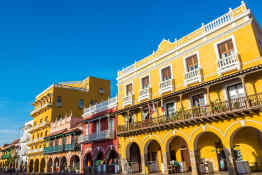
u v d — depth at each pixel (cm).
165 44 2561
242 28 1903
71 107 5166
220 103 1794
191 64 2250
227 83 1886
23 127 6569
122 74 3075
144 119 2577
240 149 1905
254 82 1733
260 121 1592
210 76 2033
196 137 1958
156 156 2614
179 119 2050
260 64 1570
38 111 5444
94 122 3344
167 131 2203
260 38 1969
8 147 7125
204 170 1977
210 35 2131
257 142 1808
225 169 2002
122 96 2975
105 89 5875
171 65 2423
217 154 2073
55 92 5059
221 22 2081
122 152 2695
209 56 2088
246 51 1833
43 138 4544
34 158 5094
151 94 2566
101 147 3047
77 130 3591
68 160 3706
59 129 4422
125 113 2836
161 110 2202
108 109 3159
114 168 2853
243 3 1950
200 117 1855
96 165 3117
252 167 1800
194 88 1930
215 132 1833
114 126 2931
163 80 2498
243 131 1908
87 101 5444
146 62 2745
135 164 2650
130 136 2630
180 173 2089
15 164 6250
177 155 2436
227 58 1912
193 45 2253
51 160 4350
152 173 2334
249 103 1623
